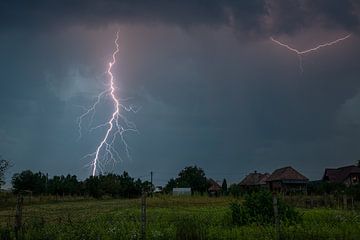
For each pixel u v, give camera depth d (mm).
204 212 35188
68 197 82938
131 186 96500
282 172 83750
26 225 21453
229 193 78250
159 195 80000
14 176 84875
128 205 56312
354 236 18453
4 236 18062
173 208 45594
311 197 51219
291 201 47656
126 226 23031
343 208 37906
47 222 27094
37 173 88125
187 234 18328
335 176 87500
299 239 18172
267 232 19016
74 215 37000
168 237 18797
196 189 110375
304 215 26250
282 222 21688
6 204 61750
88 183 91500
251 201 24047
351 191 48344
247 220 23297
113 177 96875
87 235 18953
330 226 21125
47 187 89625
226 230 20062
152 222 25891
